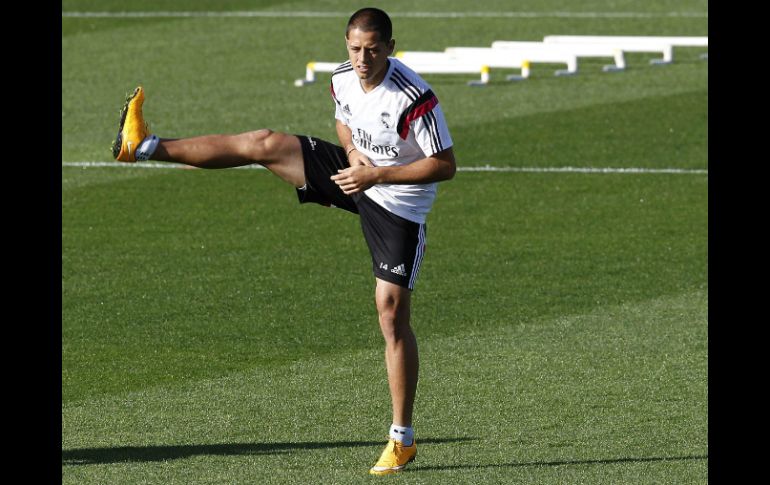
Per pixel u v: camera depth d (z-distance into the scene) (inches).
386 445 936.9
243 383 1095.6
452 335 1230.9
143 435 962.7
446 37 3206.2
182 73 2783.0
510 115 2354.8
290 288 1403.8
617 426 973.2
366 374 1119.0
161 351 1191.6
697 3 3575.3
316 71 2768.2
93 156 2082.9
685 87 2556.6
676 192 1833.2
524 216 1720.0
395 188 880.3
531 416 1000.2
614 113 2343.8
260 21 3388.3
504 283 1413.6
